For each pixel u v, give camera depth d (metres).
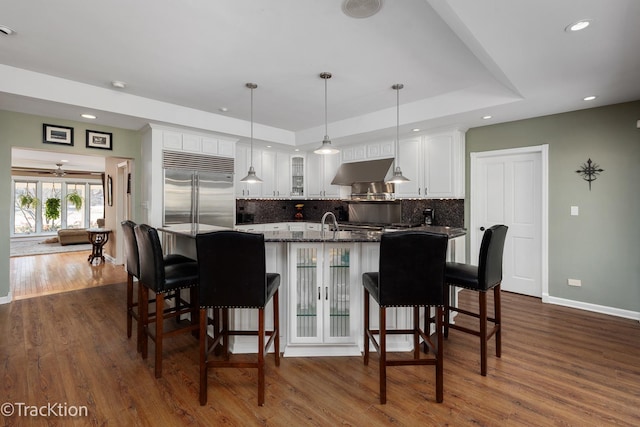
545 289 4.00
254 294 2.02
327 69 3.16
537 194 4.12
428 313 2.65
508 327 3.21
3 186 3.84
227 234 1.97
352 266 2.63
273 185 6.27
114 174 6.36
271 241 2.47
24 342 2.82
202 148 4.93
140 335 2.64
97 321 3.32
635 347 2.75
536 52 2.30
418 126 4.43
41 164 9.27
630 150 3.42
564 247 3.86
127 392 2.11
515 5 1.75
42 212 10.76
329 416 1.89
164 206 4.52
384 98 4.05
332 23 2.36
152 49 2.76
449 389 2.16
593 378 2.28
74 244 9.00
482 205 4.58
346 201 6.31
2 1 2.10
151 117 4.11
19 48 2.75
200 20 2.32
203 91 3.79
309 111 4.59
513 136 4.21
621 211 3.49
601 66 2.53
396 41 2.62
